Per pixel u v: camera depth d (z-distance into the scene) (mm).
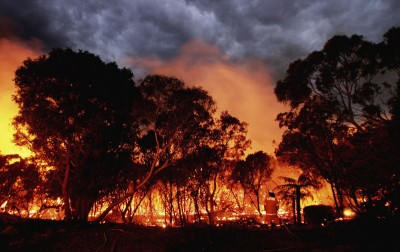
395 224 12750
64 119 18172
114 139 20875
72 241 12008
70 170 20016
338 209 20516
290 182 24047
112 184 21500
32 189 25234
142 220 29266
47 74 17938
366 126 19266
